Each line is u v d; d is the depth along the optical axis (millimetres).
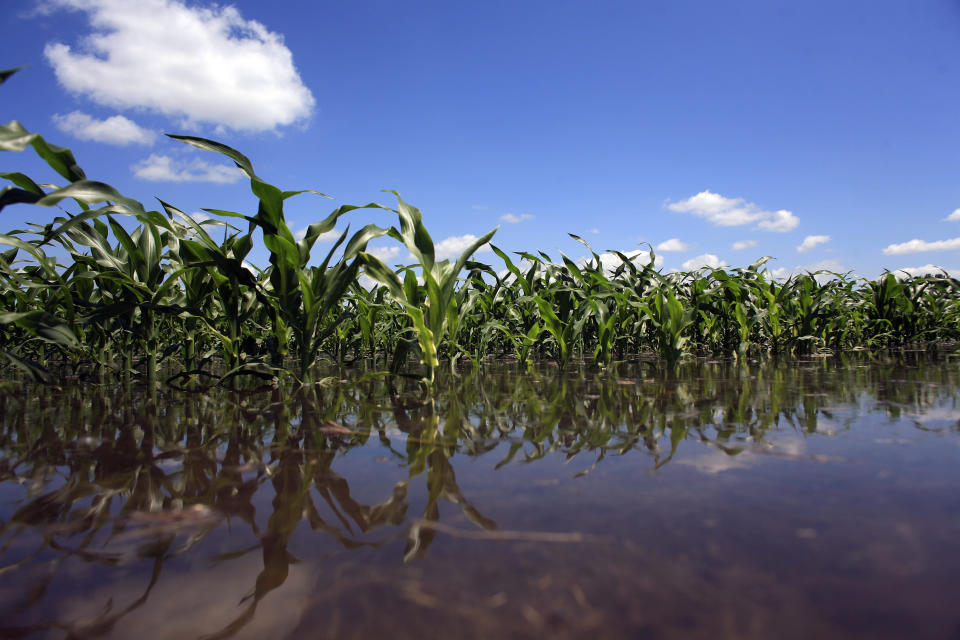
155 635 428
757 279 4367
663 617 430
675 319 2982
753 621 421
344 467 953
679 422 1331
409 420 1462
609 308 3889
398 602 467
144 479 884
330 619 441
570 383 2385
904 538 574
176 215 2416
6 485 853
